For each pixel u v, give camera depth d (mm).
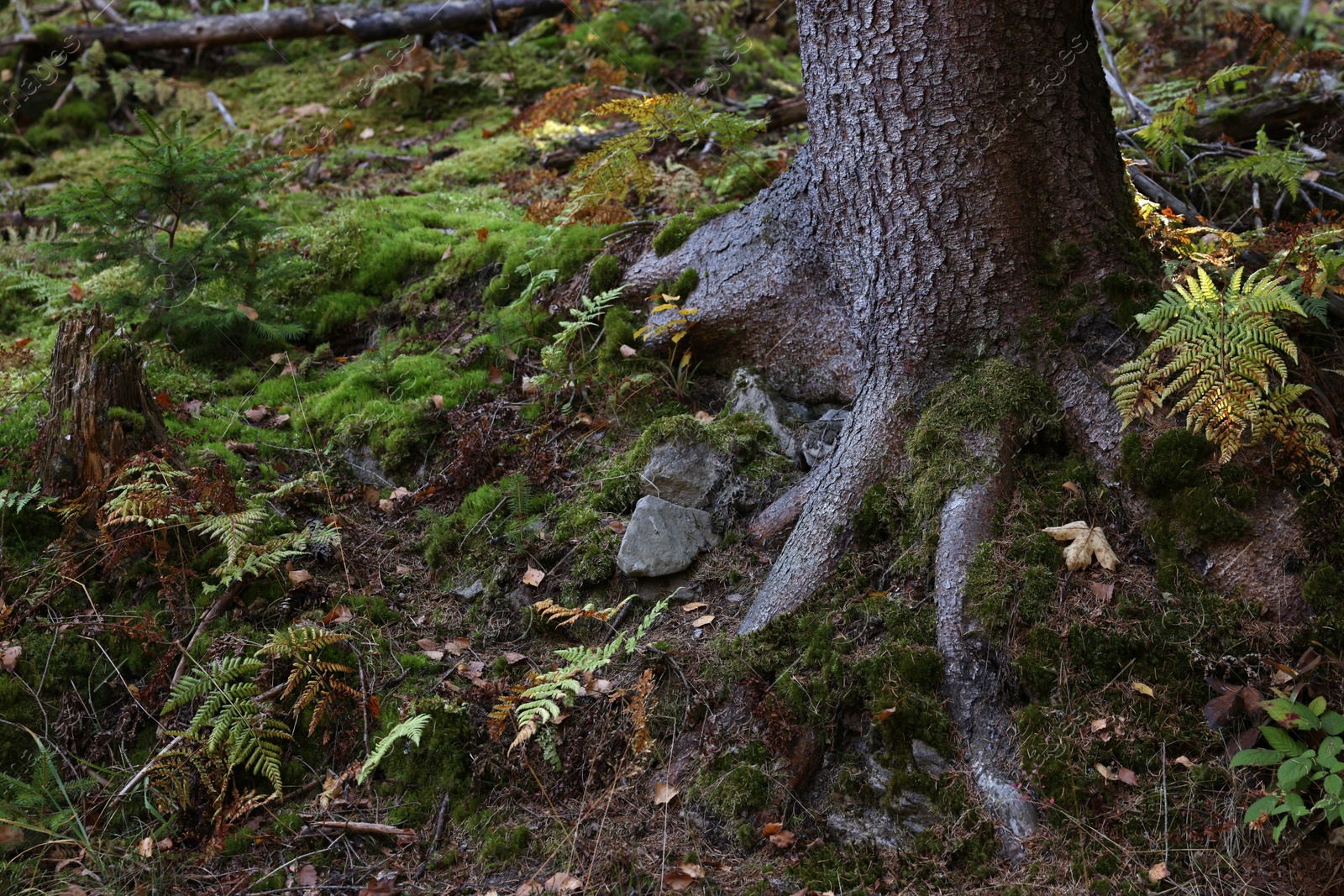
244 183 4668
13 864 2982
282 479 4184
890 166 3385
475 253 5090
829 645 3094
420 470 4215
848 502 3371
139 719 3404
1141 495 3084
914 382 3447
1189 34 6406
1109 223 3363
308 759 3322
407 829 3096
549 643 3541
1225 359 2910
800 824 2863
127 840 3115
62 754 3346
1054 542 3062
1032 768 2750
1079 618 2928
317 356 4859
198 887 2986
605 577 3605
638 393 4219
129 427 3848
